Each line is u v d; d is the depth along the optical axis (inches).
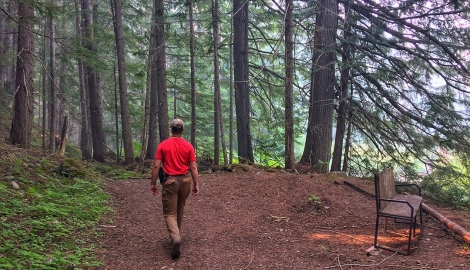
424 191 340.2
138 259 167.2
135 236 198.7
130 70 586.9
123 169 448.8
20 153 311.9
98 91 632.4
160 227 216.1
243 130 523.2
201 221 228.2
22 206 206.2
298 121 522.9
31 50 372.5
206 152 770.2
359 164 480.7
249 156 525.7
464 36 382.9
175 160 180.1
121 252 174.9
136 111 756.6
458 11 360.5
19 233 170.2
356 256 172.1
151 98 638.5
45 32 622.8
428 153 437.7
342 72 442.3
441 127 410.6
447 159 418.0
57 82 733.9
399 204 197.9
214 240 194.7
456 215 253.3
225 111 831.1
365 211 252.1
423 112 423.5
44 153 362.3
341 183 313.1
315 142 422.9
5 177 244.5
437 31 394.3
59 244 173.6
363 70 438.6
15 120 372.5
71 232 190.2
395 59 421.4
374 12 415.2
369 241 195.9
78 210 223.9
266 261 165.8
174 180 177.5
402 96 413.4
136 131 876.6
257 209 254.1
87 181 299.9
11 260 140.3
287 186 297.9
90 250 172.2
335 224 227.5
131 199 274.4
